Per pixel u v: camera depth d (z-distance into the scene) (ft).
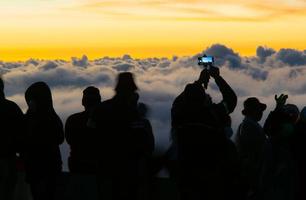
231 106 17.74
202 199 14.75
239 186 14.69
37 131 18.29
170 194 17.39
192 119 14.76
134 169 16.46
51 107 18.53
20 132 18.33
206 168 14.61
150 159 16.43
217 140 14.61
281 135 16.74
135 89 16.46
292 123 17.13
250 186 15.29
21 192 20.11
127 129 16.31
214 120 14.85
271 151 16.79
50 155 18.45
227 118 16.35
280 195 16.72
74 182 19.04
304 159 16.99
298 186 16.89
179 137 14.79
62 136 18.62
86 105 18.53
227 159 14.58
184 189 14.90
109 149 16.42
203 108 14.85
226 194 14.71
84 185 18.97
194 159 14.65
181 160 14.76
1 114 18.11
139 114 16.62
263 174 16.81
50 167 18.49
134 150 16.37
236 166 14.66
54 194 18.94
